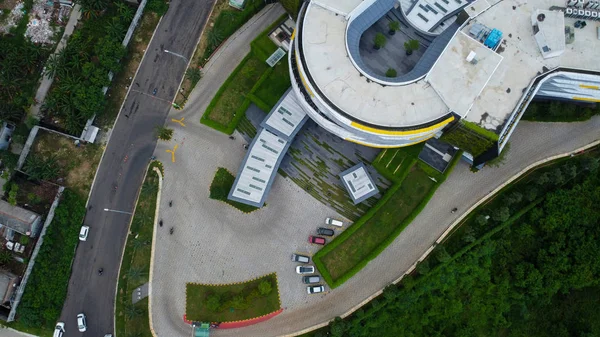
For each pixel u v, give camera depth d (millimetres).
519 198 95688
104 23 102750
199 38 103500
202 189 98500
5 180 97750
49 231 95125
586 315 99438
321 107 87875
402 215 97312
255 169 95625
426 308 97438
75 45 100062
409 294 94438
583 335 97188
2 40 101750
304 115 97312
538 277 97062
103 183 98812
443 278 95812
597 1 90688
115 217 97688
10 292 92250
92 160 99562
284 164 99438
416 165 98562
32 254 94188
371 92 86250
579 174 100750
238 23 102688
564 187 100438
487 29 90188
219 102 101188
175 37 103562
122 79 102250
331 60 87250
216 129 100062
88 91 96188
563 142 101125
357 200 95688
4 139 98125
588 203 98562
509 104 88125
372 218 97062
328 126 92188
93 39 102188
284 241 96812
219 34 100250
